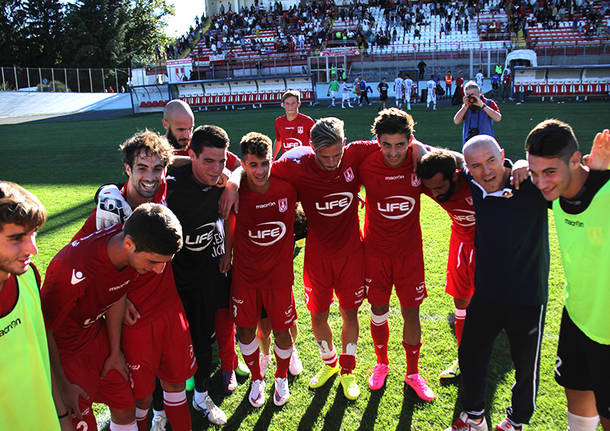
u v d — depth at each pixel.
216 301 2.86
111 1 46.62
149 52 52.38
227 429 2.67
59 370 1.97
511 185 2.22
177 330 2.41
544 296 2.30
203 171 2.51
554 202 2.08
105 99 32.50
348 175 2.75
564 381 2.25
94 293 1.97
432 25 33.06
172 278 2.46
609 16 29.89
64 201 7.34
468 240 2.91
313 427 2.64
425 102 23.17
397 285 2.86
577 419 2.29
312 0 38.72
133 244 1.82
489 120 6.15
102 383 2.29
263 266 2.70
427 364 3.16
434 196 2.71
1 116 28.08
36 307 1.62
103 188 2.25
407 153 2.68
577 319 2.11
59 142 14.48
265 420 2.72
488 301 2.37
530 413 2.37
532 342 2.33
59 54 44.97
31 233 1.43
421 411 2.73
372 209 2.80
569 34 28.78
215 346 3.65
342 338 2.93
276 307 2.74
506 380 2.96
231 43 34.91
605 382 2.03
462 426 2.50
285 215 2.69
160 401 2.68
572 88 20.97
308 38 33.44
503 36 29.89
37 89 32.28
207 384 2.81
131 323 2.27
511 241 2.23
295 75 23.61
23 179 9.05
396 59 28.70
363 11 34.75
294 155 2.82
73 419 2.15
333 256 2.82
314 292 2.91
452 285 3.09
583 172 1.92
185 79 29.36
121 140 14.37
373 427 2.62
